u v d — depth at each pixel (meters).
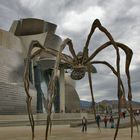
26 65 15.62
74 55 16.94
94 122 51.00
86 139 23.84
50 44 75.56
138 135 27.28
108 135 28.25
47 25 79.56
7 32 65.00
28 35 74.19
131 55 15.05
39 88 76.44
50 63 73.62
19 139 24.25
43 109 76.44
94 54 16.02
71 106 94.94
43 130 38.25
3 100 57.34
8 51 63.22
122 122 45.44
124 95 15.20
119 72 13.97
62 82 76.50
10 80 60.84
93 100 20.94
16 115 57.34
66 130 38.50
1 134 30.78
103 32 14.83
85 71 17.53
